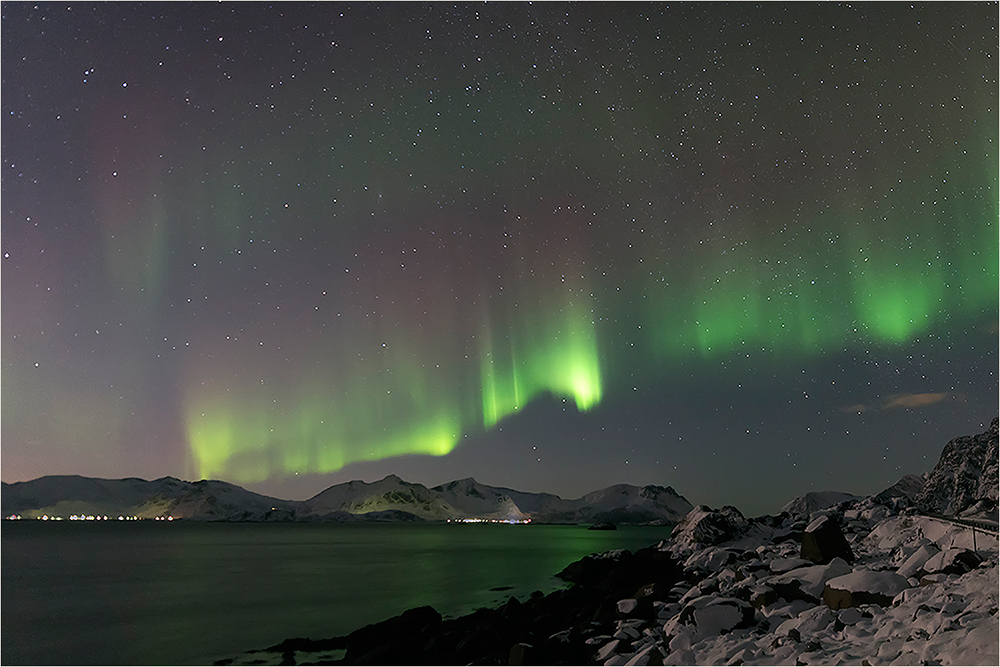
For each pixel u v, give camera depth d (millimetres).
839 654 6203
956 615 6055
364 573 33188
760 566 11875
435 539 88688
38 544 78000
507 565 38031
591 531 138375
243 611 19750
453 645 11859
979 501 20500
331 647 13766
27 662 14039
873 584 8281
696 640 8086
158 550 62781
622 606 11180
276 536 108062
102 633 16859
